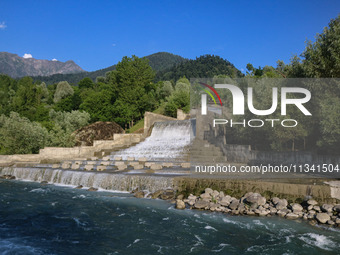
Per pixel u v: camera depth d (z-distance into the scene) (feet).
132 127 203.21
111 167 90.48
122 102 214.07
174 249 36.40
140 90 233.35
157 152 109.60
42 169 93.71
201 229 43.24
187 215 50.26
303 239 38.65
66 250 36.17
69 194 69.26
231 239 39.29
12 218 50.03
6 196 67.62
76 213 52.80
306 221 45.37
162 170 79.82
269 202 52.60
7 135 134.21
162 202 59.21
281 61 113.80
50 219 49.34
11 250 35.86
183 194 61.36
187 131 131.85
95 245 37.81
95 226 45.44
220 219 47.70
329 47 71.77
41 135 139.03
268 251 35.27
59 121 184.14
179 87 273.54
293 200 50.88
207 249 36.24
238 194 56.34
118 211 53.57
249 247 36.58
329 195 48.03
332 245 36.63
